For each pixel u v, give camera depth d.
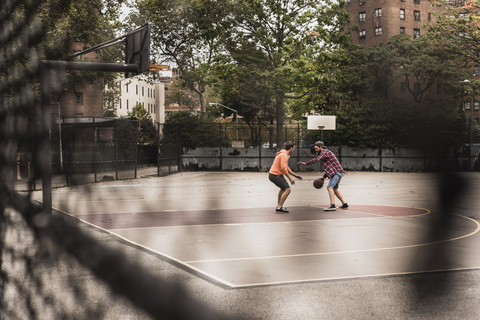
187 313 1.75
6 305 1.09
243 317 3.49
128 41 10.42
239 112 50.88
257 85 33.56
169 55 47.59
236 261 6.33
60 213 1.07
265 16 34.31
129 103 71.38
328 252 7.04
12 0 1.09
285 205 13.89
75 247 1.08
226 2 33.88
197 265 5.99
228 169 33.38
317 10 33.50
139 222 9.77
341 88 30.05
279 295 4.75
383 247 7.41
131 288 1.31
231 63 36.06
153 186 19.78
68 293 1.07
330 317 4.07
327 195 17.11
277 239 8.15
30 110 1.10
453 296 4.68
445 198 1.42
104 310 1.14
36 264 1.05
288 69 32.66
